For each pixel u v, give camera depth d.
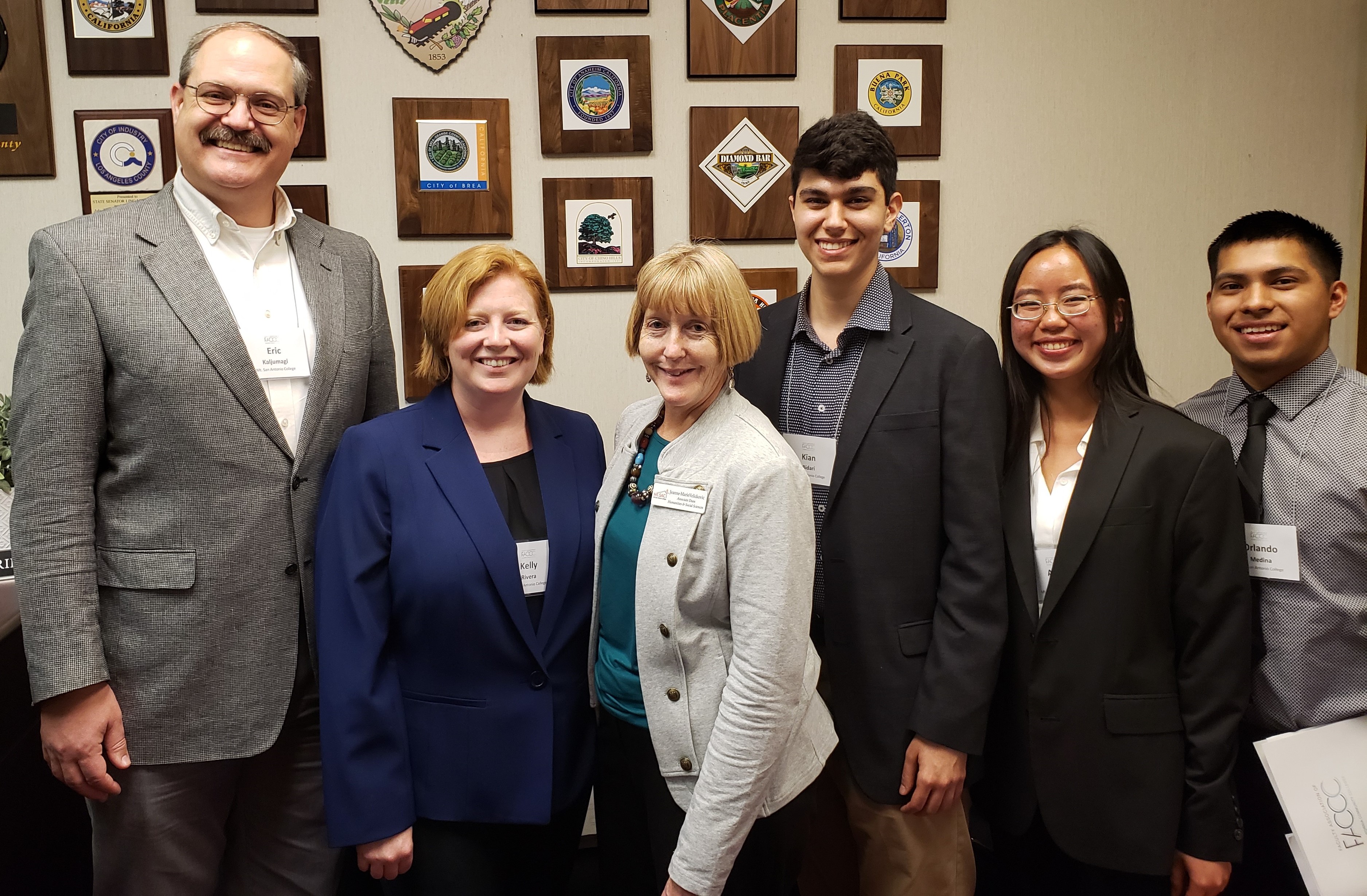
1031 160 2.45
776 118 2.35
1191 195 2.49
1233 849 1.49
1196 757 1.50
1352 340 2.56
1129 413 1.54
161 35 2.17
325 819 1.68
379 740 1.39
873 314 1.62
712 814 1.28
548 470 1.51
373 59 2.25
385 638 1.42
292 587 1.54
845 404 1.62
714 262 1.33
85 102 2.19
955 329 1.58
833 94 2.38
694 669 1.34
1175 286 2.53
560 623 1.49
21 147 2.17
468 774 1.43
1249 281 1.59
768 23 2.32
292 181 2.25
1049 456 1.62
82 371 1.41
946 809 1.56
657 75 2.33
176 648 1.46
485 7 2.26
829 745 1.48
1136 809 1.49
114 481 1.46
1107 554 1.50
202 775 1.53
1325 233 1.59
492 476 1.49
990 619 1.50
